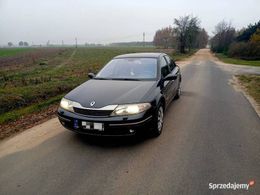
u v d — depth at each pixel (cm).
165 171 328
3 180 317
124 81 469
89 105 381
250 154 374
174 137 439
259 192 283
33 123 532
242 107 637
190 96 777
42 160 366
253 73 1535
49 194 288
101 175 323
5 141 438
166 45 9431
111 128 371
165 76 523
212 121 524
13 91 754
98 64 2105
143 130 384
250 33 5575
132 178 314
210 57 4278
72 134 462
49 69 1747
